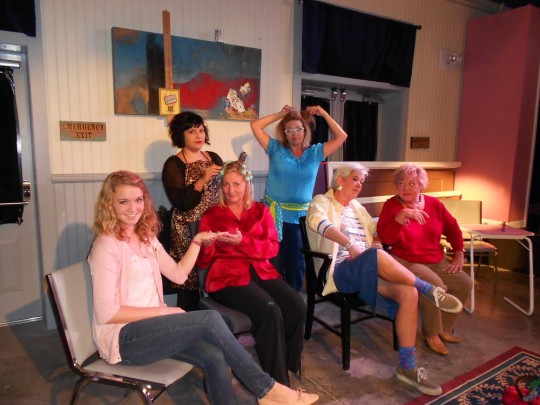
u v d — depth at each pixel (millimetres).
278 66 3373
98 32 2623
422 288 2070
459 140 4719
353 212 2494
